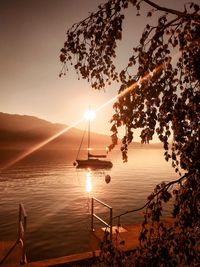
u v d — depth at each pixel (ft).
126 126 9.51
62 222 77.77
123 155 9.57
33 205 103.96
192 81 8.97
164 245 9.43
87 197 123.95
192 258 9.18
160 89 9.07
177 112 8.87
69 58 10.75
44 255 52.06
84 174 226.17
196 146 8.81
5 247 29.66
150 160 460.55
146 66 9.45
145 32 9.55
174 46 9.46
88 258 23.84
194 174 9.02
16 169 256.32
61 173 230.48
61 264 23.13
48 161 364.38
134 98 9.50
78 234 65.72
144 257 9.52
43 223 76.54
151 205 9.66
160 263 9.20
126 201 114.21
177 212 9.01
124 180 189.78
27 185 161.79
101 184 169.58
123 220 79.25
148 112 9.18
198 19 9.04
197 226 9.18
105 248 10.86
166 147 9.21
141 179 196.44
